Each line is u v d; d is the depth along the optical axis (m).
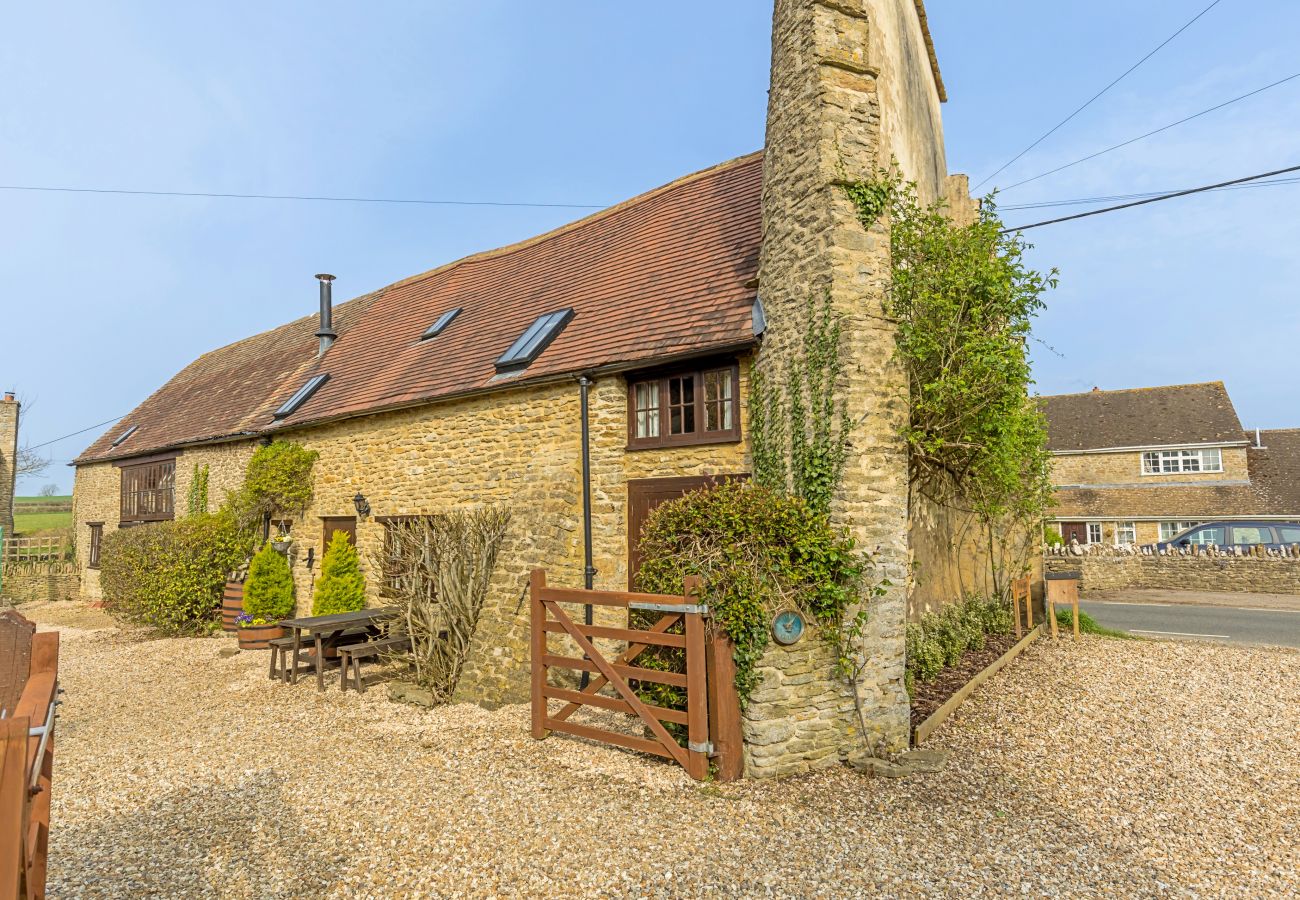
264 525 14.23
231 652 11.56
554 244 13.80
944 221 7.47
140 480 19.22
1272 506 25.06
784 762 5.59
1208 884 4.07
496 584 8.38
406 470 11.43
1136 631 12.24
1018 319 7.58
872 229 6.42
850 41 6.65
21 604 20.27
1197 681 8.16
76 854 4.62
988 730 6.60
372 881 4.20
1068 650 9.85
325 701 8.38
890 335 6.38
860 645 5.95
